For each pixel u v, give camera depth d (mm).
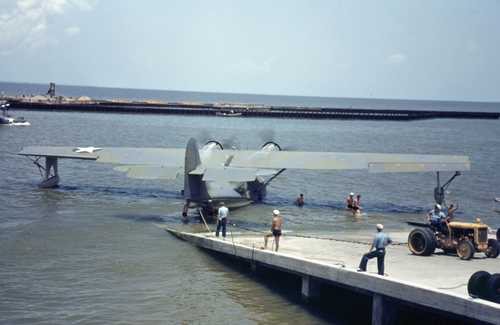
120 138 82938
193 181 32188
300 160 37469
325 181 52094
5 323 18578
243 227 31953
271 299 21719
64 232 29797
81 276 23234
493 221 36844
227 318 19719
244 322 19422
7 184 43469
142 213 35125
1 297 20688
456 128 138750
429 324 19250
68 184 44969
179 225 32094
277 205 39938
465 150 84812
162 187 45469
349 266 21297
